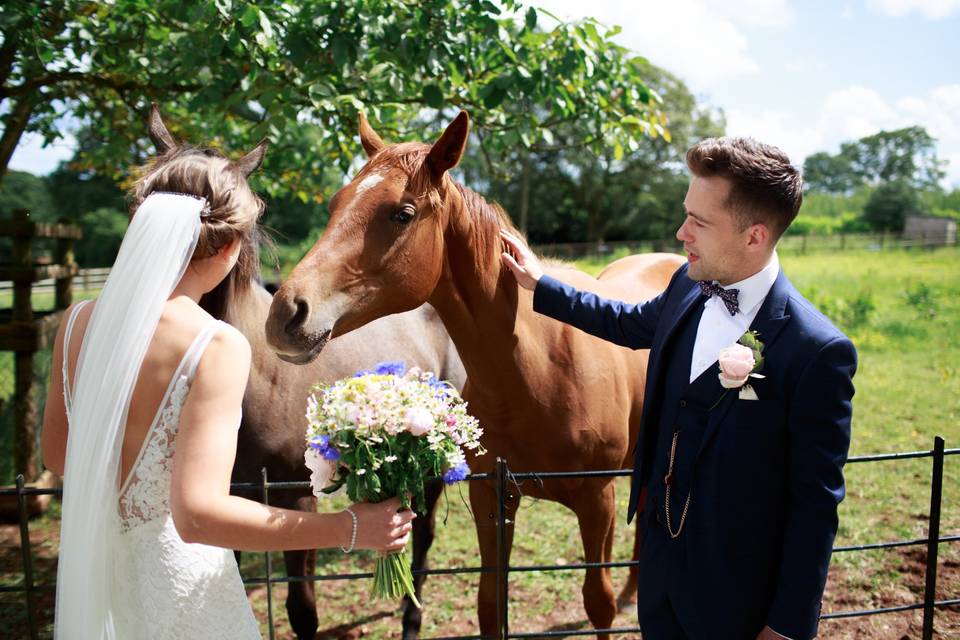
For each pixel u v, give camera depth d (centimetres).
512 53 354
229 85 360
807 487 142
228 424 120
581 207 4247
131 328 118
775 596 147
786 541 146
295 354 184
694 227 151
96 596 124
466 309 223
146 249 120
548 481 252
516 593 362
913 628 306
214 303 145
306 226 3609
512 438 245
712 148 147
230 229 128
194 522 114
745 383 146
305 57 334
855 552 374
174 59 407
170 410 119
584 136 428
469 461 265
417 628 324
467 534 439
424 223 202
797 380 142
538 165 3969
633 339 208
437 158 202
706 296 166
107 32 411
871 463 505
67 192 3694
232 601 140
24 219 446
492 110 391
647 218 4078
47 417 141
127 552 126
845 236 3259
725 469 150
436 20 343
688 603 158
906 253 2683
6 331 444
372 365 308
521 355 230
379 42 335
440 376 360
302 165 534
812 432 141
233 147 555
